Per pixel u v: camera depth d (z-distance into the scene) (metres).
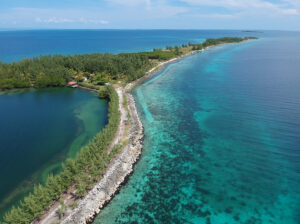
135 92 92.50
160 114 68.94
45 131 60.09
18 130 60.88
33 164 45.62
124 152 45.00
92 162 38.34
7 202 35.62
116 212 33.53
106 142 44.75
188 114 68.44
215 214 33.22
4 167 44.75
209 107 72.94
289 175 40.56
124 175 40.84
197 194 37.09
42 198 30.61
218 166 43.97
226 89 91.44
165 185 39.09
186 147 50.62
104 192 35.84
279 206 34.22
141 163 45.09
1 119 68.56
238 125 59.41
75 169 36.00
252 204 34.81
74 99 86.75
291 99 75.31
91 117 68.56
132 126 56.75
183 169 43.31
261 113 65.44
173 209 34.22
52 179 32.81
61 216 30.38
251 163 44.34
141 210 33.94
